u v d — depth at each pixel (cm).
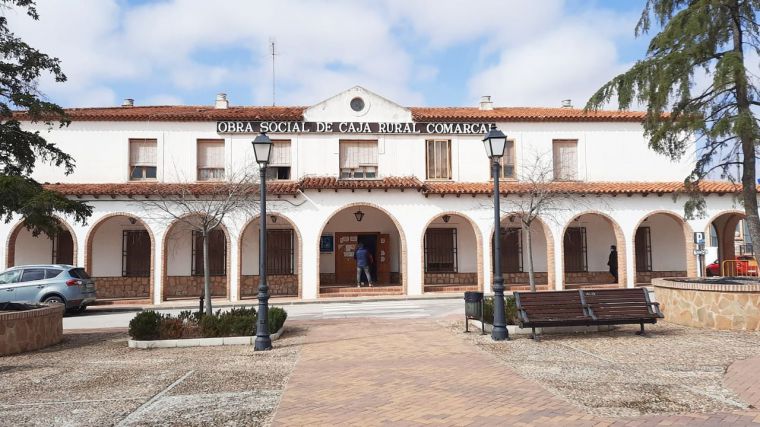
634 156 2264
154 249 2003
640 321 1038
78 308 1789
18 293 1639
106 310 1859
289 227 2238
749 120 1125
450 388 676
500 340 1025
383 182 2094
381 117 2195
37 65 1088
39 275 1670
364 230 2350
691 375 724
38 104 1097
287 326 1315
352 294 2103
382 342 1043
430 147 2208
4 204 1010
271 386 715
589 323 1023
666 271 2389
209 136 2128
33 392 708
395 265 2342
